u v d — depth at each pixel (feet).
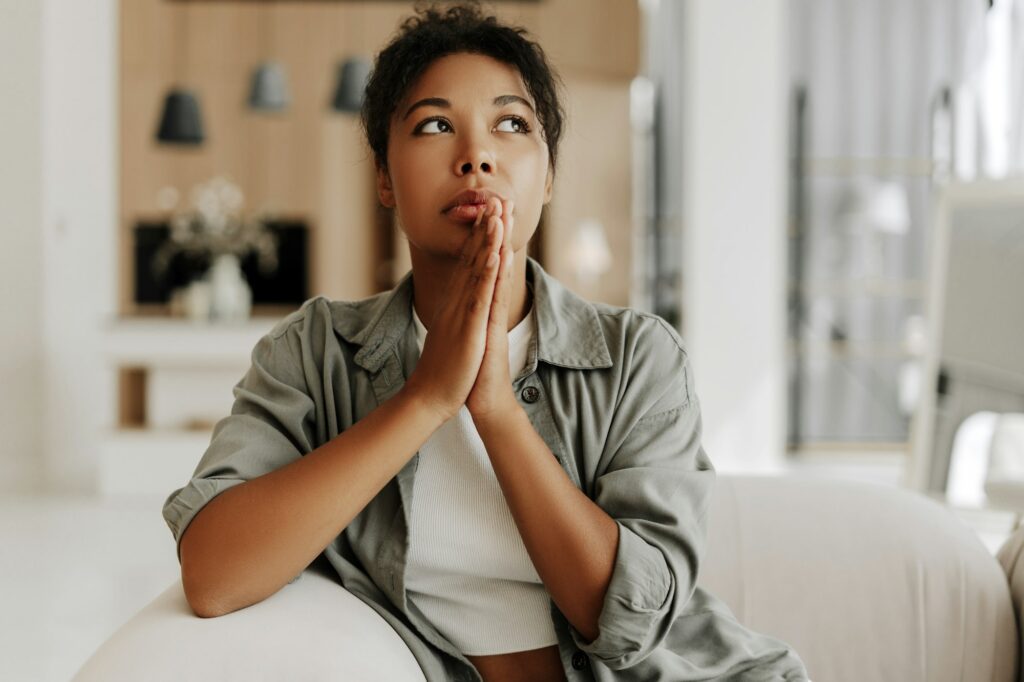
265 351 3.89
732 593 4.47
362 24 26.71
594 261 24.62
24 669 9.11
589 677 3.62
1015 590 4.41
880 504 4.64
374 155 3.78
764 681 3.68
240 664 3.05
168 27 26.63
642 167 26.25
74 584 12.14
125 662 3.05
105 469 18.07
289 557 3.25
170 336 18.16
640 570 3.32
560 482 3.35
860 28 23.76
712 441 18.51
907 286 23.25
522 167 3.52
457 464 3.65
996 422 8.76
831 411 23.65
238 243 21.40
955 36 22.93
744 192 18.53
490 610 3.67
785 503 4.64
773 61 18.51
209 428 18.38
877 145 23.76
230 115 26.78
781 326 18.58
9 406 18.85
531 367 3.71
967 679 4.32
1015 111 16.03
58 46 19.07
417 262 3.73
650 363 3.77
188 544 3.29
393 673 3.18
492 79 3.50
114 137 19.63
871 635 4.39
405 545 3.60
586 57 25.61
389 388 3.78
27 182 18.76
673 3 24.50
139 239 28.27
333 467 3.27
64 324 19.11
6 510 16.74
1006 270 9.05
